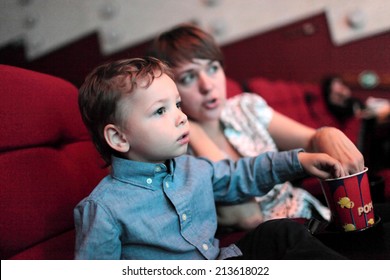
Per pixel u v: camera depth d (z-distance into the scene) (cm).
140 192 84
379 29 336
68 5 284
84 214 80
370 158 200
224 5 354
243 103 138
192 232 87
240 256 79
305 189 148
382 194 106
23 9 272
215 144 131
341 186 82
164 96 84
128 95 83
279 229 76
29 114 94
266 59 360
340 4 342
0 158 84
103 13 302
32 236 84
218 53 124
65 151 104
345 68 347
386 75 335
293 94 266
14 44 271
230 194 100
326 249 71
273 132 133
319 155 90
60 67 280
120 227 81
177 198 87
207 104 121
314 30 351
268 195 123
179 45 119
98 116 86
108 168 115
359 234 81
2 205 81
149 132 83
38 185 89
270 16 355
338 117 289
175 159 98
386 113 238
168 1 332
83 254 77
